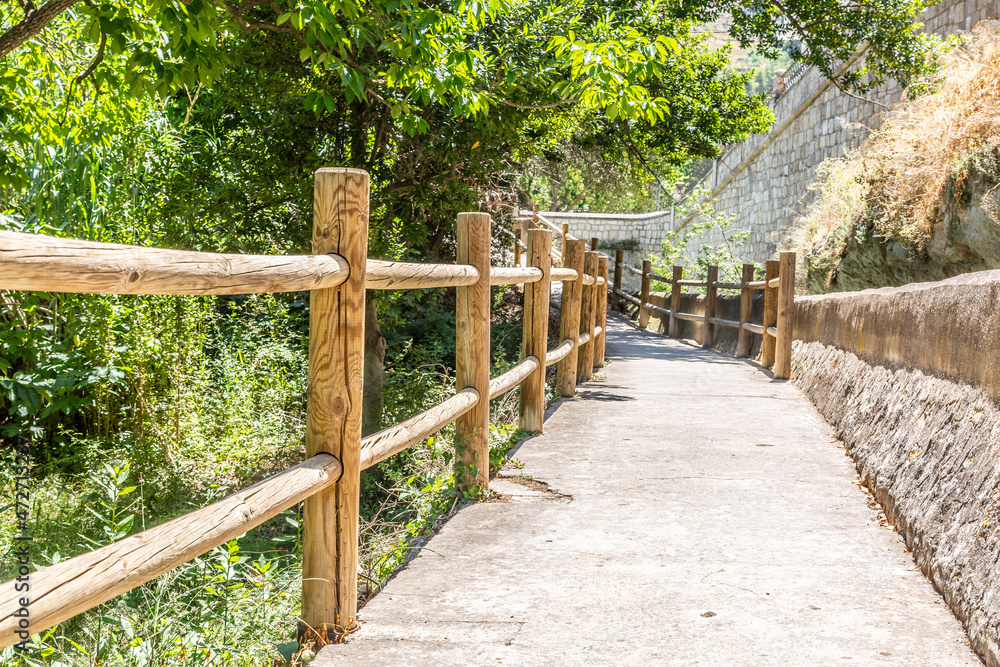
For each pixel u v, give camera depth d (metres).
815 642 2.31
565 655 2.25
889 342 4.38
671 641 2.33
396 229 8.14
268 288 1.89
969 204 7.54
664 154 15.14
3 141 5.27
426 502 3.84
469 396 3.71
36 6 4.54
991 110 7.58
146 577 1.54
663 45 5.61
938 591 2.66
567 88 5.82
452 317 11.45
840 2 12.73
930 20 13.15
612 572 2.89
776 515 3.54
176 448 6.88
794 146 18.05
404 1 4.57
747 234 19.38
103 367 6.13
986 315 2.80
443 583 2.80
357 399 2.43
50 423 6.45
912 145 8.77
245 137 7.49
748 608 2.56
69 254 1.25
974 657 2.21
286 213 7.49
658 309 15.56
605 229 29.95
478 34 6.25
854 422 4.69
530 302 5.17
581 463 4.46
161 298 7.09
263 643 2.46
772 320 8.79
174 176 6.99
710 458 4.58
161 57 4.45
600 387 7.38
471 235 3.83
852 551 3.09
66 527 4.54
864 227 9.88
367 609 2.59
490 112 6.96
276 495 2.03
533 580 2.82
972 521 2.52
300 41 6.09
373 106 7.16
